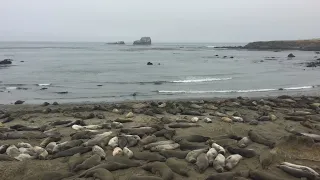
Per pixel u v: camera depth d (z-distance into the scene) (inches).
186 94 831.1
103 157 318.0
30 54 2694.4
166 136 392.8
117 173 284.7
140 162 305.9
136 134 397.7
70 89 887.1
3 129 434.0
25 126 454.9
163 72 1339.8
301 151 332.8
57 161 315.0
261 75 1273.4
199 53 3383.4
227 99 720.3
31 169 290.2
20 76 1138.0
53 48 4534.9
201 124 470.9
